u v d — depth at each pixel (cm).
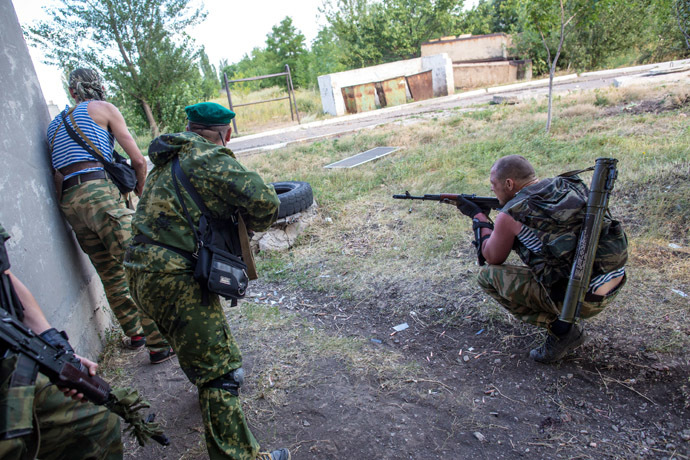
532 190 245
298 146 996
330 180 675
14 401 140
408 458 226
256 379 295
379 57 2569
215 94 2711
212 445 205
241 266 215
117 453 193
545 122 825
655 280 331
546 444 225
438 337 319
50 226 305
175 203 206
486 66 2061
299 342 330
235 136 1512
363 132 1087
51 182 316
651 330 285
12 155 277
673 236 386
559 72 2031
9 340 144
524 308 272
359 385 280
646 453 213
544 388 260
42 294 278
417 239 464
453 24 2555
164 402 286
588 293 243
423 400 262
